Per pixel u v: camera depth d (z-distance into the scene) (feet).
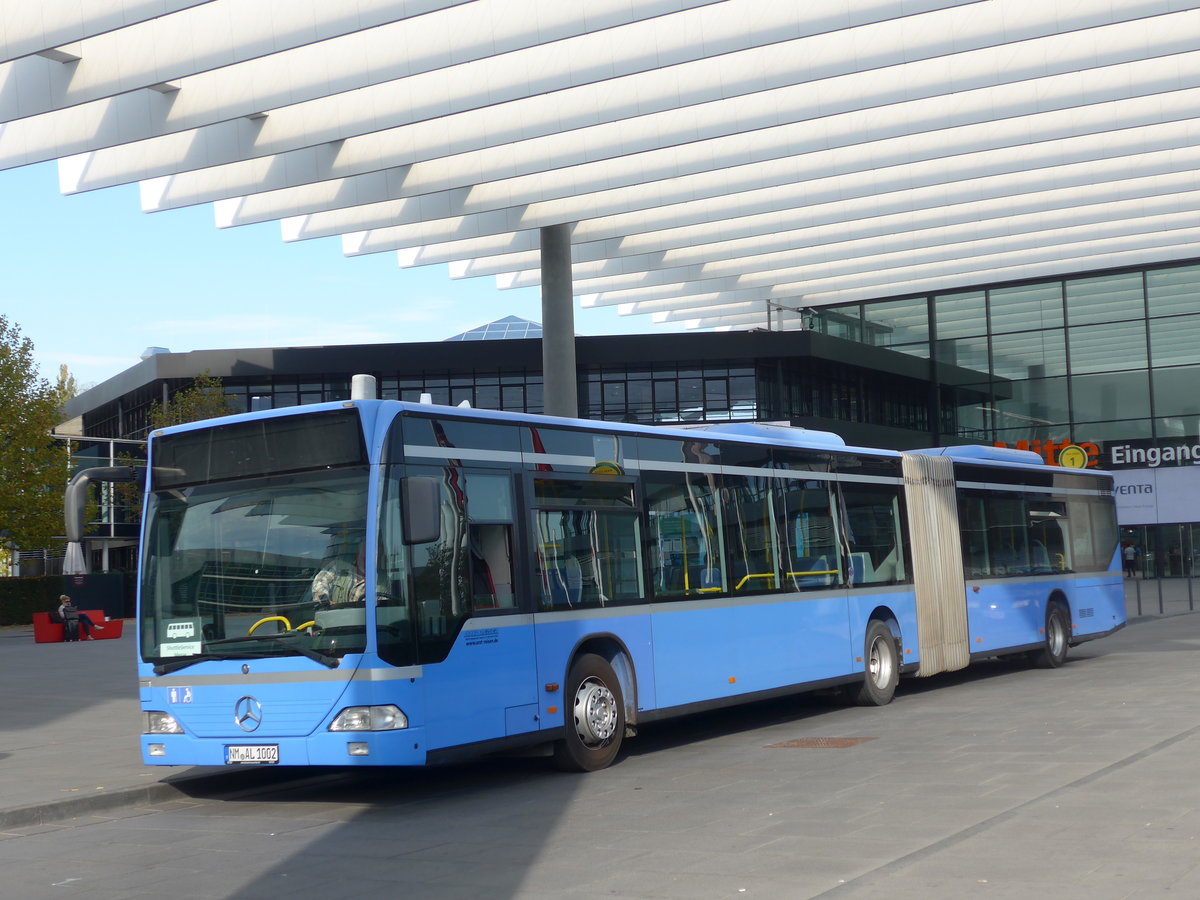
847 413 172.45
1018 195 105.09
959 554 58.70
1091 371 164.55
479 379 165.68
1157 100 87.92
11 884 25.08
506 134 81.00
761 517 46.39
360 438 32.37
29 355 156.76
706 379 161.68
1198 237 131.03
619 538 39.68
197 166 82.17
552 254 105.91
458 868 24.57
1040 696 51.08
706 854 24.32
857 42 74.95
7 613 155.22
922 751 36.99
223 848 28.02
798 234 115.96
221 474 34.22
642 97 78.23
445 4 63.87
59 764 40.06
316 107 79.15
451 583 33.40
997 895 20.13
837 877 21.85
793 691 46.44
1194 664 62.18
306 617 32.19
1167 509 157.48
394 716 31.30
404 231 106.32
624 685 39.19
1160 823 25.07
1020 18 72.59
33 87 73.05
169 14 64.90
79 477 34.47
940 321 171.53
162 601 34.37
